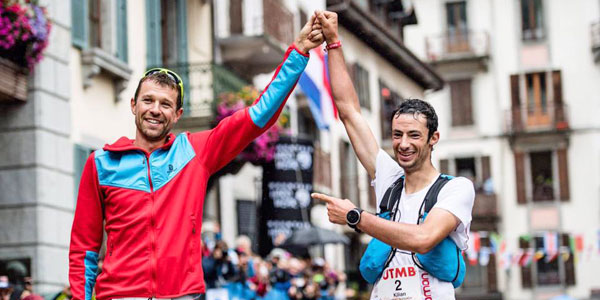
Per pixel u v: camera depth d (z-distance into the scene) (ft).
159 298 20.06
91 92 61.46
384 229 20.97
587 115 172.65
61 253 55.77
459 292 168.76
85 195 20.99
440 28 179.83
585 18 174.81
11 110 54.39
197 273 20.51
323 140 113.19
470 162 176.35
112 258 20.38
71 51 59.11
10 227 54.13
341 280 77.15
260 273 62.49
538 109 173.68
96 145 61.36
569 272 166.20
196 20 80.28
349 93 24.85
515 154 173.27
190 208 20.61
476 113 176.04
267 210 77.77
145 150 20.76
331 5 118.32
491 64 176.96
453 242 22.00
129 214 20.36
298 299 65.77
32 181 53.98
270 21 87.86
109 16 64.59
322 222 110.32
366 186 128.36
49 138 55.31
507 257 121.60
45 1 55.83
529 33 176.35
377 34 131.54
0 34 50.21
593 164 171.12
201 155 21.03
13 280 53.36
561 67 174.70
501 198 173.17
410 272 21.99
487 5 178.29
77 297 20.99
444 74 178.29
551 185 171.73
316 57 81.76
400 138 22.38
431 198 22.04
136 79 68.54
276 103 21.35
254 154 74.28
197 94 75.87
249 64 90.07
